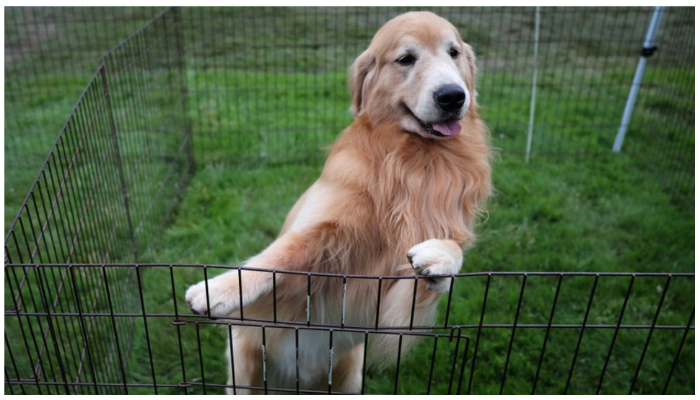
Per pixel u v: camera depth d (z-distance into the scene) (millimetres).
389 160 797
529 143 1627
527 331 1061
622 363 1010
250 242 1270
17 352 997
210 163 1609
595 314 1096
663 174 1576
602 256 1237
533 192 1459
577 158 1665
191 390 990
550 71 2389
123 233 1174
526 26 2871
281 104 1969
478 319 1076
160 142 1528
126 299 1084
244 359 879
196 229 1298
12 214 1315
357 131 837
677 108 1738
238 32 2781
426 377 991
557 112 1951
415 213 807
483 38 2697
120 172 1090
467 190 830
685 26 1696
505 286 1150
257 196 1445
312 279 806
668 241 1286
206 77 2117
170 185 1439
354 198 787
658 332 1054
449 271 702
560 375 994
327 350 869
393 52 806
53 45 2559
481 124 895
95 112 1012
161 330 1059
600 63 2504
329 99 2014
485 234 1303
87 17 2875
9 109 1884
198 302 692
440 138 804
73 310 1046
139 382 990
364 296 825
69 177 837
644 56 1603
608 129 1835
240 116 1878
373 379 988
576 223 1347
